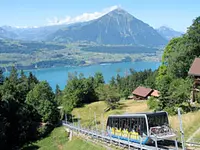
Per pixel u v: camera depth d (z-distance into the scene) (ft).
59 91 494.59
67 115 291.17
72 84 333.83
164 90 187.52
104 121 235.81
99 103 314.96
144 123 116.98
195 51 227.40
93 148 151.23
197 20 230.48
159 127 115.44
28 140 218.18
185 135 142.82
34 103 258.37
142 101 301.84
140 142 117.39
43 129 230.27
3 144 191.72
